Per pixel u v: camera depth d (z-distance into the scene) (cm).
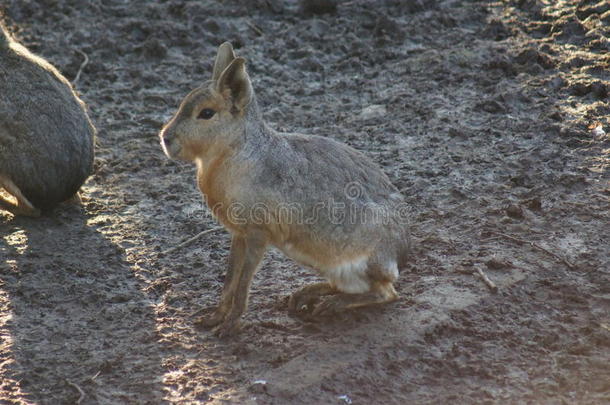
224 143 955
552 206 1223
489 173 1325
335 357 924
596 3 1830
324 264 984
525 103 1522
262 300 1049
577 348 938
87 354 951
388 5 1912
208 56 1778
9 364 934
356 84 1645
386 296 1006
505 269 1081
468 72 1648
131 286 1089
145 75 1691
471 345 949
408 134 1460
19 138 1215
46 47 1791
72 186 1265
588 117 1455
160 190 1330
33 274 1109
